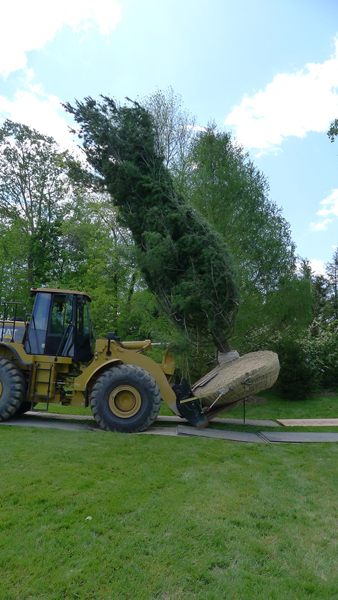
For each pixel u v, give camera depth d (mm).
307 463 5348
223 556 2941
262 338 11859
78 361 8195
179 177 11930
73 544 2982
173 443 6125
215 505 3809
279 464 5289
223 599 2479
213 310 7824
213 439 6566
